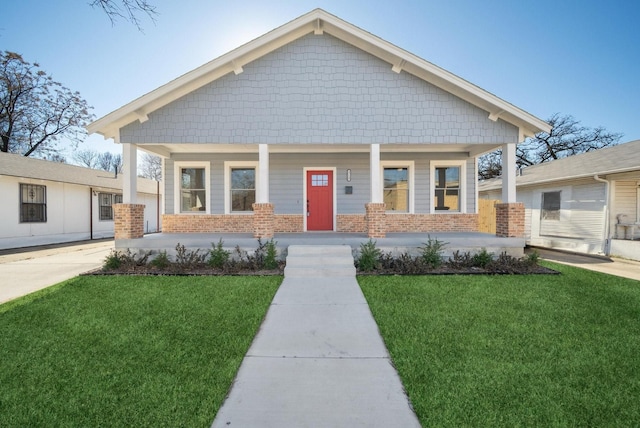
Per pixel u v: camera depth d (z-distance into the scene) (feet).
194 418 7.95
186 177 37.65
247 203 37.65
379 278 22.30
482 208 48.49
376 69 28.50
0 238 42.55
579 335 12.92
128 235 27.61
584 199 39.99
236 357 11.07
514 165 28.58
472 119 28.66
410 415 8.09
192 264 25.59
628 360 10.89
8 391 9.13
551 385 9.39
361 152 37.11
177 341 12.35
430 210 37.01
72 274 25.63
